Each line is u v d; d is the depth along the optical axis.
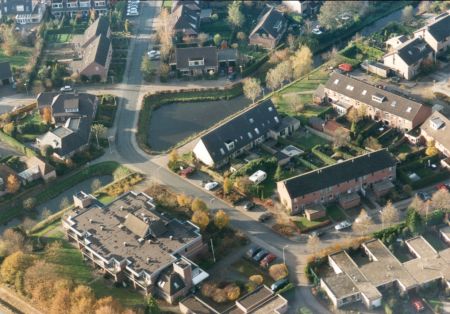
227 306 190.12
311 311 186.62
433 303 185.62
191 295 192.25
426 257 197.12
